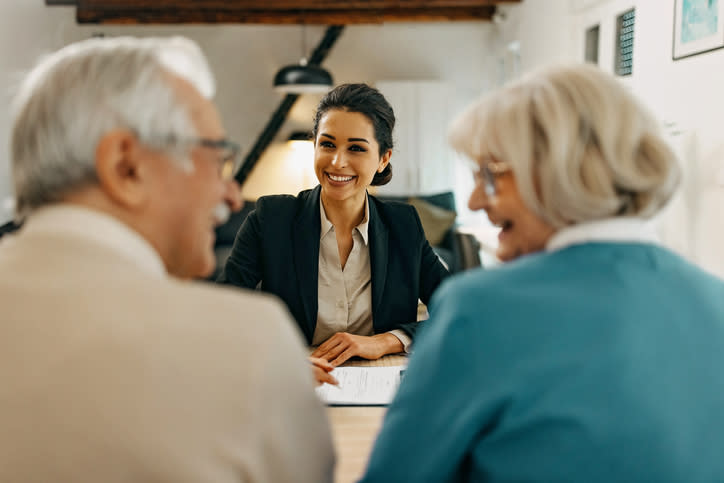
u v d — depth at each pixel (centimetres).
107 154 62
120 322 55
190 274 75
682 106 315
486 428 69
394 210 177
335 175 159
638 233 76
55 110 62
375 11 745
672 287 71
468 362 69
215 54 793
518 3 652
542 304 69
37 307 56
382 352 158
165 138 64
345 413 126
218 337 56
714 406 67
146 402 53
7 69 601
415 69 802
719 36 277
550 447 66
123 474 52
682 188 316
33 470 52
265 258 171
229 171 76
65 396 53
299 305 171
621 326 67
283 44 796
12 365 54
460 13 743
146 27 773
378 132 160
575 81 75
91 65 63
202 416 54
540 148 74
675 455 65
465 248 353
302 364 62
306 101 800
